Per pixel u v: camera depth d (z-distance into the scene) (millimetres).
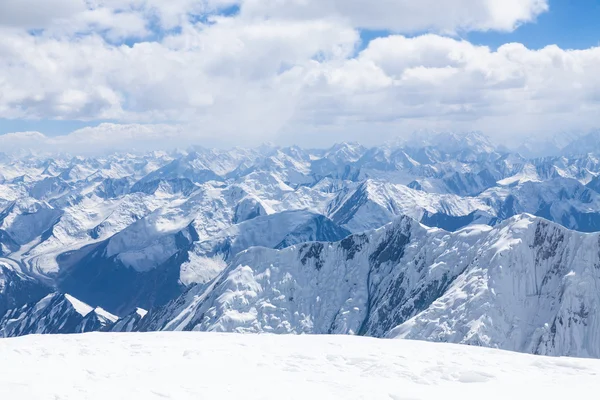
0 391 29391
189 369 36594
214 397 29938
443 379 35750
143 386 31531
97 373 34875
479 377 35469
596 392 32062
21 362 37781
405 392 31672
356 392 31578
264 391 31188
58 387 30609
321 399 30125
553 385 33938
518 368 39156
